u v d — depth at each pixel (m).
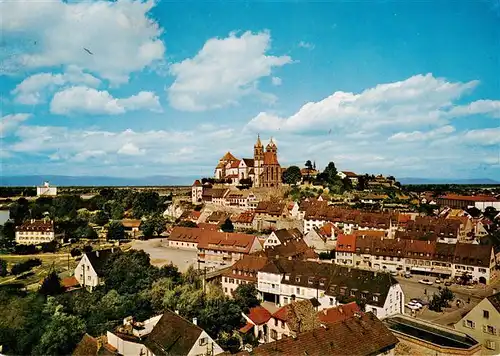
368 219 174.25
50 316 86.25
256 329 84.50
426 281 121.69
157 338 63.94
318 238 155.25
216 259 140.25
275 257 122.62
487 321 66.81
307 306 82.62
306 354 50.16
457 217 174.62
